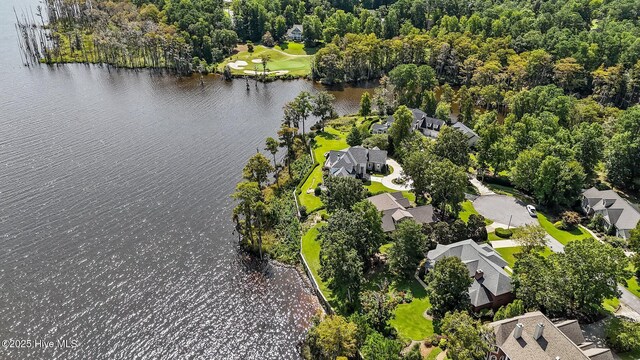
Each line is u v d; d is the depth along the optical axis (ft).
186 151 407.64
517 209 334.44
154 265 270.67
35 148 393.70
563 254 234.17
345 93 597.93
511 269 260.42
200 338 225.97
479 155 373.81
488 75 551.59
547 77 559.38
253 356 218.38
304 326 236.43
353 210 275.39
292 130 396.37
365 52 621.31
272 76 632.38
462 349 186.29
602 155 369.30
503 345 197.06
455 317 198.59
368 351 199.11
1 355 210.18
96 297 245.04
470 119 480.23
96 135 427.74
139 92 553.64
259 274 271.69
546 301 217.97
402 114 396.98
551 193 335.26
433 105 497.05
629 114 384.68
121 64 638.12
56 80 568.82
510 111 514.27
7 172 353.31
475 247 258.16
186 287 256.73
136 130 444.96
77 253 275.18
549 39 609.83
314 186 357.82
